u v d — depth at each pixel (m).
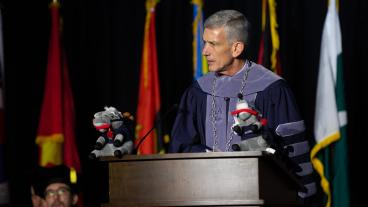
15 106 23.69
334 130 22.19
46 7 24.34
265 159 11.27
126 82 24.69
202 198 11.12
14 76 23.80
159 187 11.27
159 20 24.83
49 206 17.06
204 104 15.63
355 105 23.52
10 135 23.50
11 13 24.00
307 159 14.84
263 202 10.84
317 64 23.97
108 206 11.26
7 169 22.80
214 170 11.12
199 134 15.62
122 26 24.97
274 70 22.83
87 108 24.44
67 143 23.00
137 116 23.38
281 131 14.83
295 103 15.15
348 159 22.53
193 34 23.84
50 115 23.05
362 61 23.67
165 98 24.33
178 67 24.64
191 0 24.75
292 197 13.66
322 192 22.47
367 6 23.77
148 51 23.69
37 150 23.75
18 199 23.17
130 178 11.38
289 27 24.20
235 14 15.06
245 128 12.10
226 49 14.98
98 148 12.03
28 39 24.11
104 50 24.75
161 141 23.22
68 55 24.47
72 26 24.67
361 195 23.20
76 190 17.39
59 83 23.19
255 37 24.09
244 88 15.35
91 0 24.97
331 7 23.02
